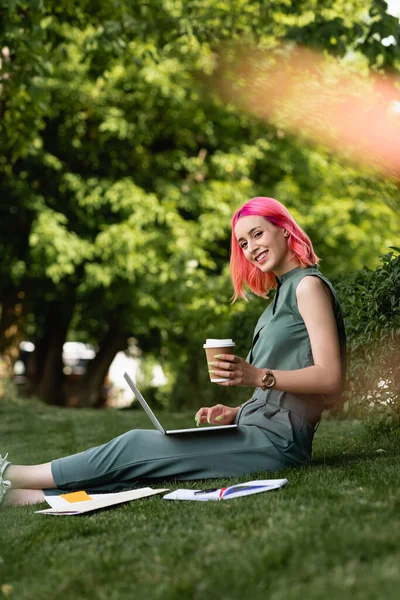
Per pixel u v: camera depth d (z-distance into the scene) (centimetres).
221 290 1510
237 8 977
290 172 1711
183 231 1557
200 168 1648
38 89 909
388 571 205
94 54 993
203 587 216
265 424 382
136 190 1542
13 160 1118
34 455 655
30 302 1769
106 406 2295
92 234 1614
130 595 220
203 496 329
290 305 379
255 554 234
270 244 386
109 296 1656
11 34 852
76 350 2927
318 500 293
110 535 290
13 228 1631
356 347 520
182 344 1917
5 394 1394
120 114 1555
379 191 997
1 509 369
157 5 1014
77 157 1622
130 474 378
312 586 204
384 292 454
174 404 1225
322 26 779
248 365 353
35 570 260
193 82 1459
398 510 267
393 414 510
